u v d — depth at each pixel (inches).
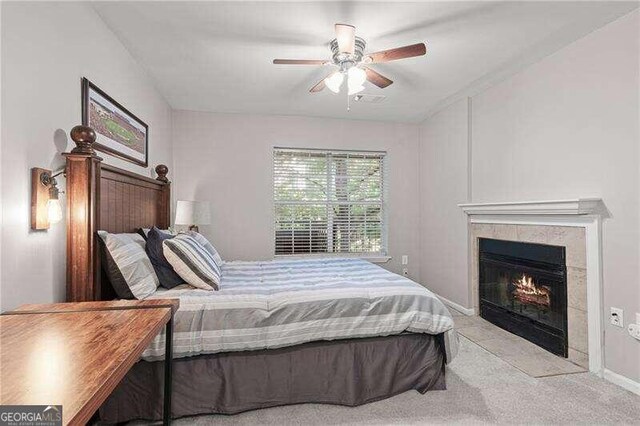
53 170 65.1
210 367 72.7
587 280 93.7
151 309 53.5
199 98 142.6
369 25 87.1
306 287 84.3
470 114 142.3
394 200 181.0
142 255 79.9
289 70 115.3
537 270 111.7
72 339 39.8
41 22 61.6
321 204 176.4
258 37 93.5
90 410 26.2
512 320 122.5
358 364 79.2
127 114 99.3
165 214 126.3
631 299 82.4
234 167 162.9
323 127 172.2
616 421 70.4
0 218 52.1
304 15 83.0
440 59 106.9
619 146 84.4
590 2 77.6
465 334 121.3
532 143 111.2
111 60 90.3
